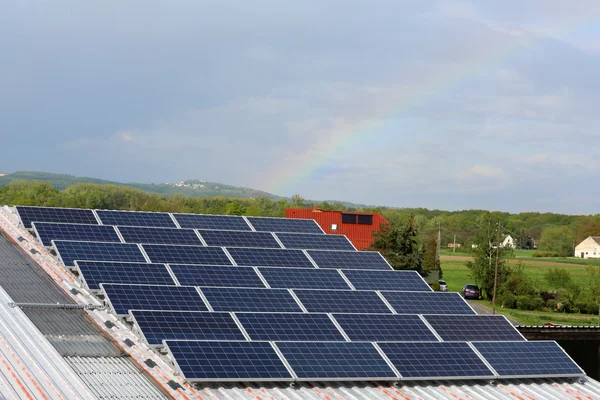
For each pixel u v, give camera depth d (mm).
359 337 34656
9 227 47094
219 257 45219
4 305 32969
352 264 48125
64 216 49625
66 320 32875
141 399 26297
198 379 27484
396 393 30297
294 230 56812
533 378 34156
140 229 48438
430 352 33250
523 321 81000
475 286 98438
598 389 33812
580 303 92812
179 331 31406
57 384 26016
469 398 30812
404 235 87625
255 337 32531
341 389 29812
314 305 38594
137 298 34500
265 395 28172
